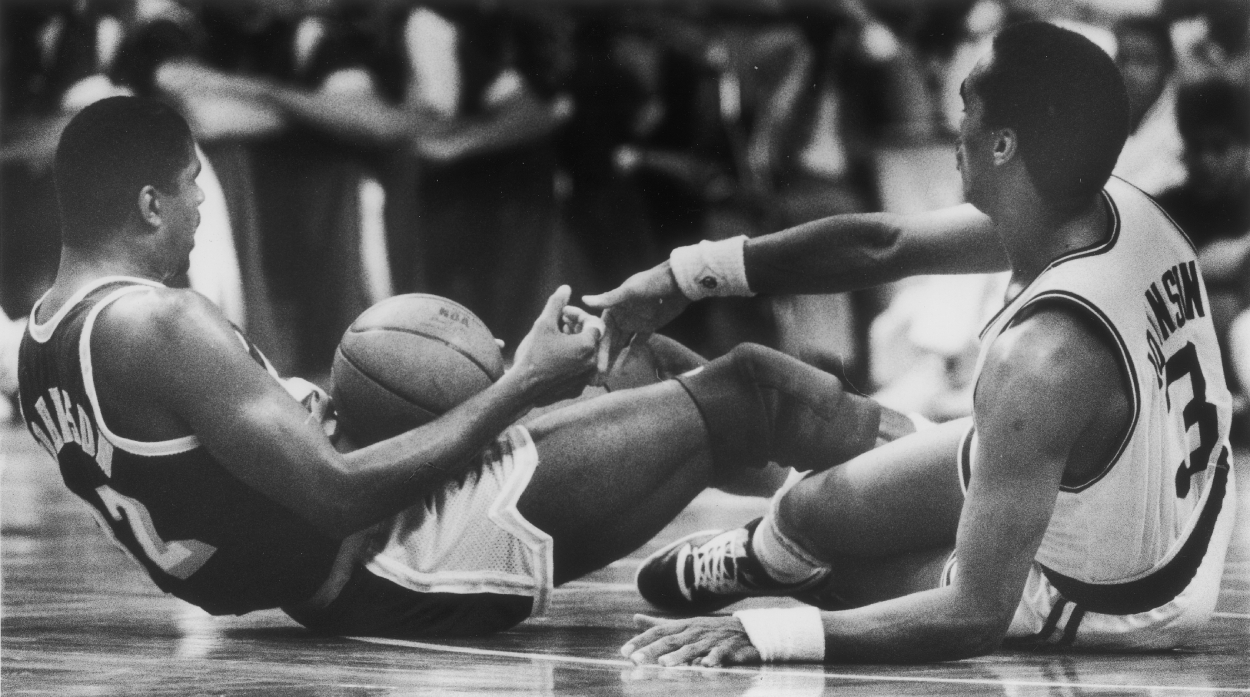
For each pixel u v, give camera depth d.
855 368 20.41
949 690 5.18
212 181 16.62
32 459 20.72
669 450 7.00
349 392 6.68
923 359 20.30
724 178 17.44
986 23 21.89
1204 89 19.75
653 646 5.84
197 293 6.38
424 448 6.39
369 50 16.50
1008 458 5.51
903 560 6.91
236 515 6.37
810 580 7.25
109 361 6.18
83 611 7.84
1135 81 20.22
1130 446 5.73
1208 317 6.16
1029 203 5.81
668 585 7.74
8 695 5.20
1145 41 20.31
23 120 18.23
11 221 18.91
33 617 7.59
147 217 6.47
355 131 16.28
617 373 7.73
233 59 16.69
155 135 6.48
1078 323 5.58
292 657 6.13
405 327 6.68
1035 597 6.30
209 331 6.21
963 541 5.62
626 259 17.03
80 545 11.48
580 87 16.73
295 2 16.45
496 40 16.55
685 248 7.41
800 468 7.29
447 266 16.91
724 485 7.73
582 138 16.78
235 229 16.61
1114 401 5.63
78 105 17.50
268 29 16.52
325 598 6.74
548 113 16.64
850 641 5.71
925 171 20.28
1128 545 5.93
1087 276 5.65
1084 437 5.68
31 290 19.14
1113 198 5.98
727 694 5.10
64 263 6.54
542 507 6.83
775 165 18.73
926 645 5.66
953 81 21.59
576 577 7.17
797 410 7.09
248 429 6.15
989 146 5.84
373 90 16.41
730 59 18.53
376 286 17.09
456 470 6.55
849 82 19.81
